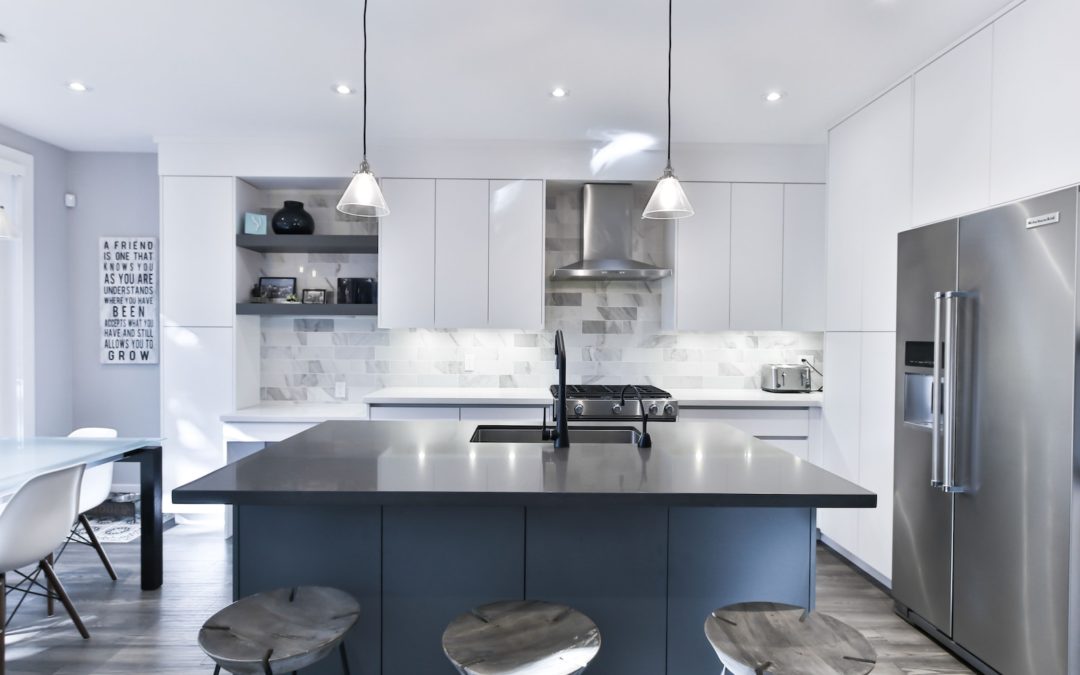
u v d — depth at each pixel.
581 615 1.48
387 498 1.47
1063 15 1.97
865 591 2.95
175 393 3.83
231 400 3.86
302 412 3.85
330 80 2.93
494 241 3.90
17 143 3.75
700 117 3.40
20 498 2.08
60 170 4.09
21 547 2.11
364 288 4.08
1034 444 1.92
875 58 2.64
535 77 2.88
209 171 3.82
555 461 1.84
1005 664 2.04
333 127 3.64
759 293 3.94
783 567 1.76
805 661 1.27
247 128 3.66
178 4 2.25
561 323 4.34
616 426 2.47
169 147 3.81
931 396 2.46
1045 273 1.88
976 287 2.16
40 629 2.49
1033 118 2.09
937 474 2.26
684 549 1.75
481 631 1.40
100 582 2.96
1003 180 2.22
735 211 3.93
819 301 3.95
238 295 3.90
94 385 4.22
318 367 4.33
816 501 1.47
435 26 2.40
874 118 3.06
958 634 2.27
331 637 1.36
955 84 2.47
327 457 1.88
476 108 3.30
